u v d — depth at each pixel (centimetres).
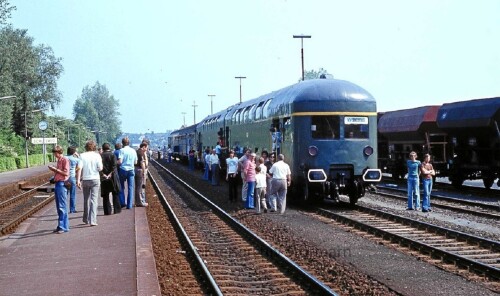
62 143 11081
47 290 895
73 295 860
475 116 2544
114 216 1770
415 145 3198
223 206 2273
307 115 2041
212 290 943
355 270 1092
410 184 1997
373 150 2059
